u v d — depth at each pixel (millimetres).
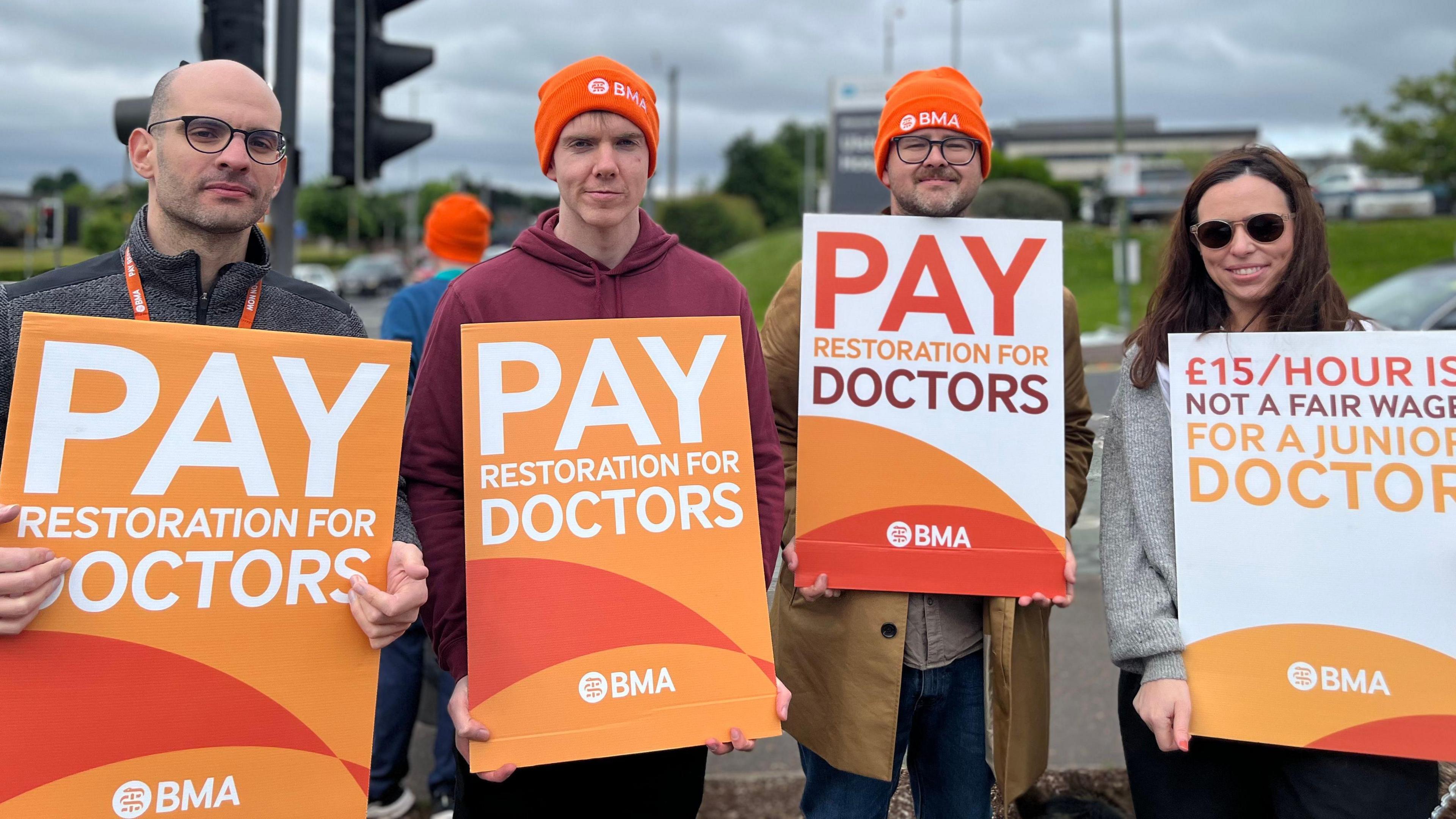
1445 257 22516
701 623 1878
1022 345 2303
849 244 2307
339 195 72250
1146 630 1974
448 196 4020
